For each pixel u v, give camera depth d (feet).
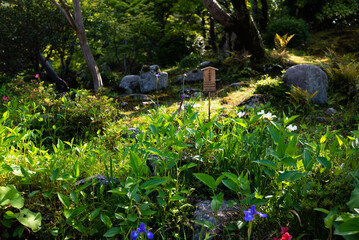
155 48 66.90
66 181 9.19
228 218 8.22
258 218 7.91
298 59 40.50
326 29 60.59
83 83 49.90
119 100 32.53
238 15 35.53
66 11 35.91
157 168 9.95
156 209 8.59
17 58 39.01
